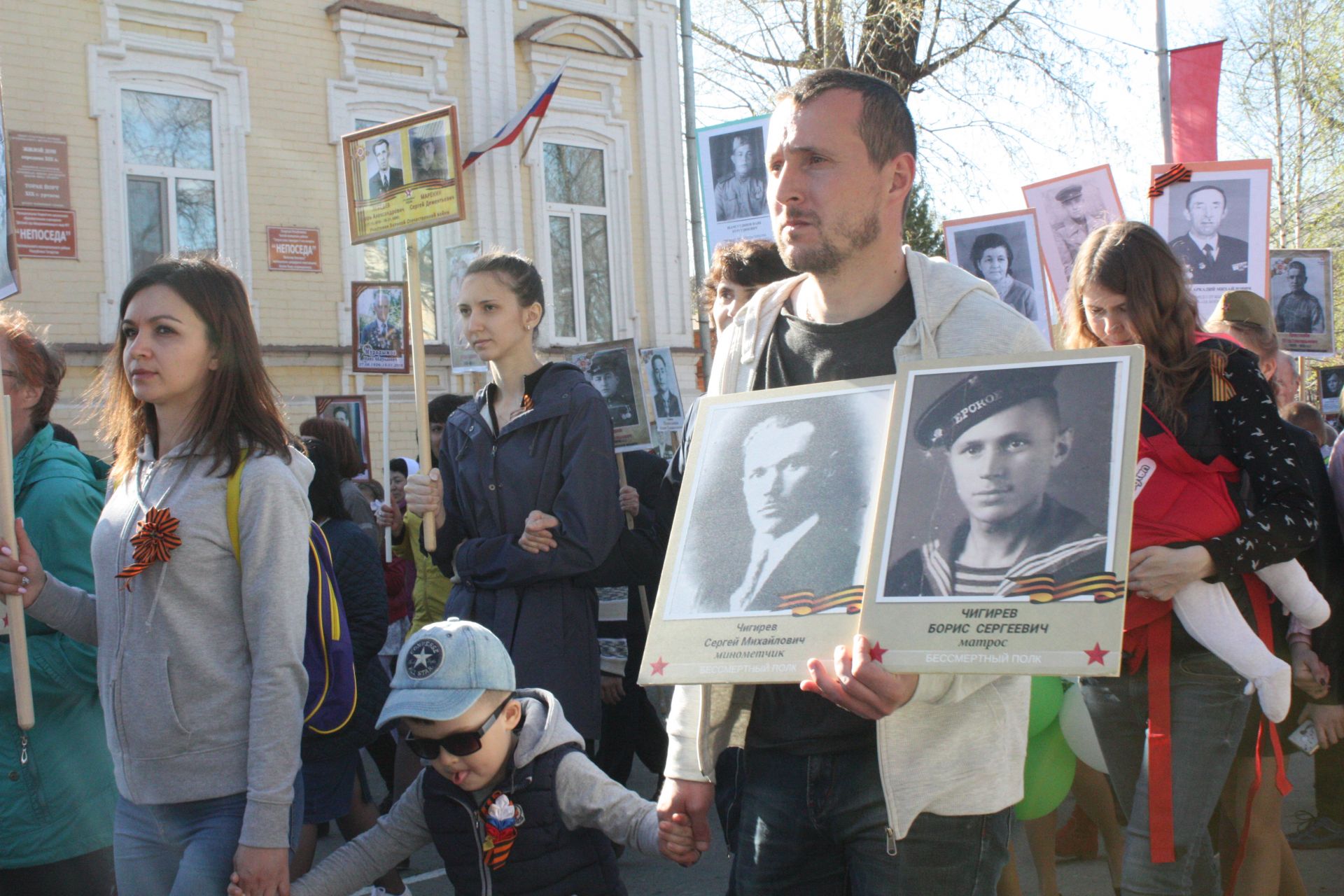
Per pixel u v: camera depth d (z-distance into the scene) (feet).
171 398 9.27
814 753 7.54
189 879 8.64
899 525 6.62
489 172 47.47
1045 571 6.19
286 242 42.88
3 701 9.91
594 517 12.78
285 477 9.11
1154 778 9.79
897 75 63.16
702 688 7.86
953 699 6.94
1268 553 9.51
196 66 41.16
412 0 45.78
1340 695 13.01
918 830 7.16
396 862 9.66
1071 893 14.69
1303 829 17.38
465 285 13.60
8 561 9.18
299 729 8.95
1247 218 19.99
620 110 51.26
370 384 44.60
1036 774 12.67
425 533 13.15
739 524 7.26
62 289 38.47
